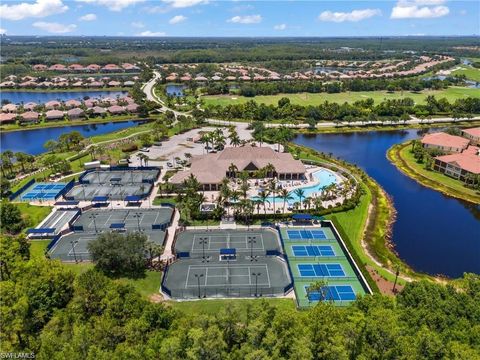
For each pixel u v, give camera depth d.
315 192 147.75
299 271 100.88
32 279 82.12
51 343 65.19
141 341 66.25
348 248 108.00
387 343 60.31
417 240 117.81
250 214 125.56
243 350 61.03
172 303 86.94
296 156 184.88
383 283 95.31
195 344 59.69
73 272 90.25
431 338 58.81
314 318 66.25
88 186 154.00
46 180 159.88
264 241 114.81
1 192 145.00
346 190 141.38
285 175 159.50
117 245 98.62
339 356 57.69
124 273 98.19
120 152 193.00
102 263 98.00
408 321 68.12
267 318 67.50
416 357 57.31
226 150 167.50
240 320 71.00
